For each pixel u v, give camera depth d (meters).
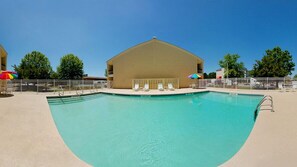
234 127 5.75
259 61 26.81
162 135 5.05
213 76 68.69
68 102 11.48
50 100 11.23
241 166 2.50
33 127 4.43
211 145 4.32
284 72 23.52
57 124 6.24
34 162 2.69
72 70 33.88
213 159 3.60
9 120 4.96
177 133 5.21
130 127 5.85
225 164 2.62
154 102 11.33
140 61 20.72
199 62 24.70
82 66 35.75
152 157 3.71
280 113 5.32
